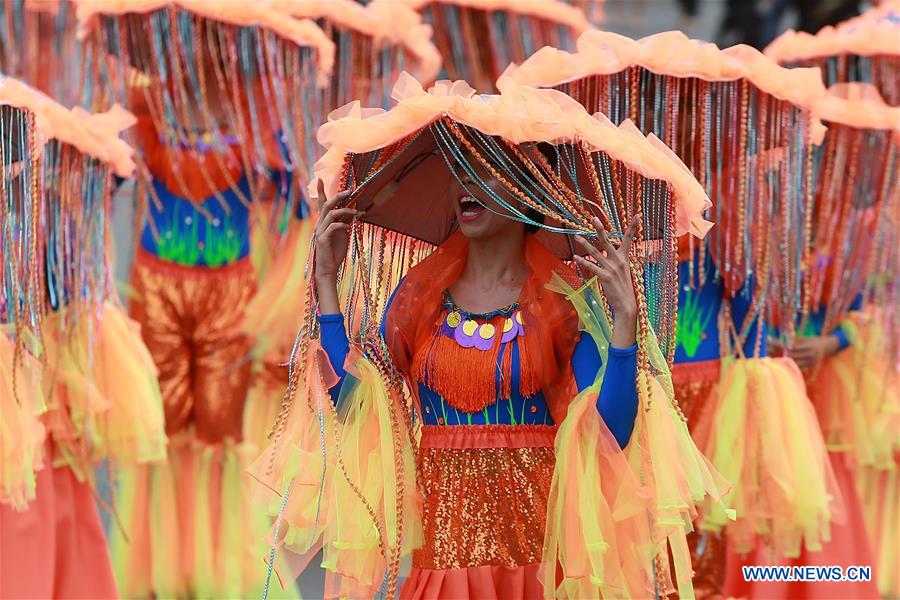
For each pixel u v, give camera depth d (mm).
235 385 15344
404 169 9969
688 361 12836
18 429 11633
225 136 15391
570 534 8906
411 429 9789
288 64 15367
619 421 8922
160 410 13867
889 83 14961
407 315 9664
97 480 15203
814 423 12953
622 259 8867
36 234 11453
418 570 9469
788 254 12016
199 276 15477
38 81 19359
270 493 9625
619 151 8953
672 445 8922
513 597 9234
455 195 9539
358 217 9984
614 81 11367
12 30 19234
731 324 12820
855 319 14922
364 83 16469
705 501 12570
